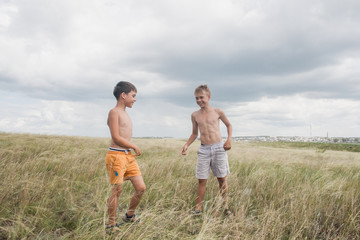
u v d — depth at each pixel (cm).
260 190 382
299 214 275
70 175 431
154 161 607
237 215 271
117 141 244
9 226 223
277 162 746
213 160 325
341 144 4041
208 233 220
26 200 267
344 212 284
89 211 264
